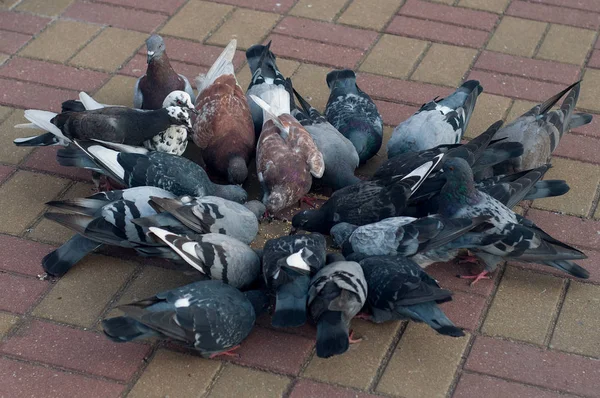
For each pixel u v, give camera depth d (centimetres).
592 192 247
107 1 292
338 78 261
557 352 219
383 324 223
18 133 257
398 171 239
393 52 279
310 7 291
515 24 287
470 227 224
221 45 281
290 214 245
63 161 240
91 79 271
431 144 246
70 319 223
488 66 275
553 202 245
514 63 276
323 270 218
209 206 228
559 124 248
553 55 279
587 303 226
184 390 213
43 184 247
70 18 287
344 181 245
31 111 246
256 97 249
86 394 212
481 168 240
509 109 265
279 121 247
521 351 219
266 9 291
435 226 224
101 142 239
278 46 280
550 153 248
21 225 238
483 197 232
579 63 277
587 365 217
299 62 277
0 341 219
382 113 264
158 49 254
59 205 228
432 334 221
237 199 239
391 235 225
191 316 211
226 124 249
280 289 216
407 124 250
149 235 220
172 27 285
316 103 267
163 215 226
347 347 210
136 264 232
